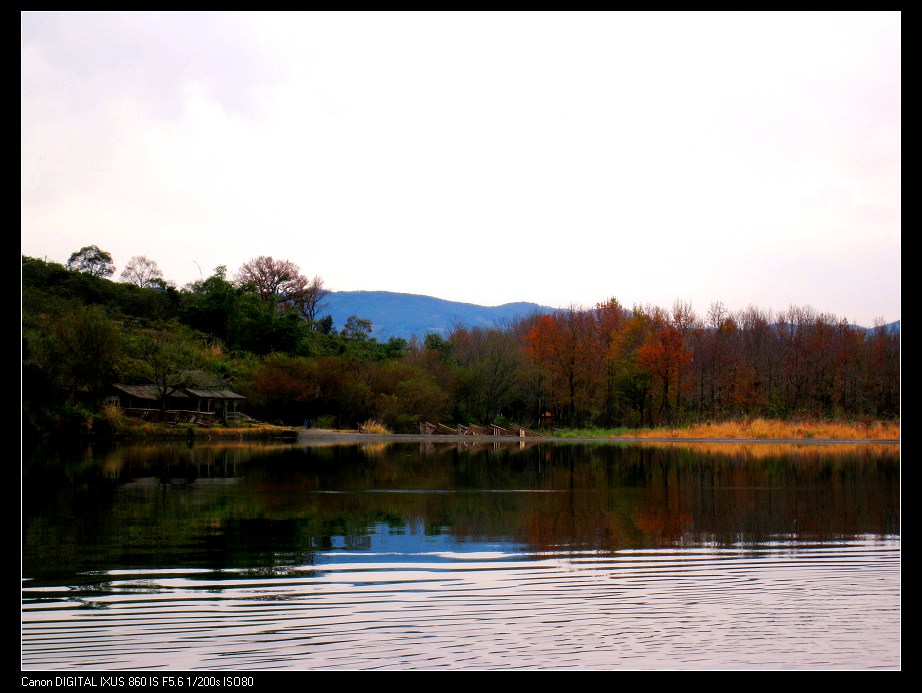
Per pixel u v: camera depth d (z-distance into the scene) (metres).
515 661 10.70
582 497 27.06
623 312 105.69
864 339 95.69
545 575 15.15
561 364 100.62
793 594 13.80
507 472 36.94
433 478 33.50
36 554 16.97
